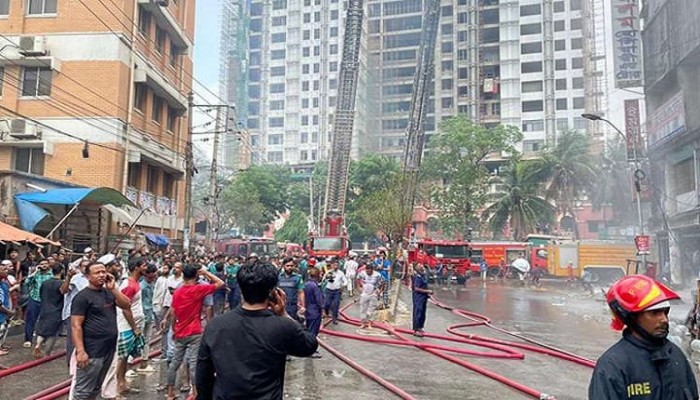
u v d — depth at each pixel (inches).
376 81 3750.0
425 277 518.6
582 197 2365.9
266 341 118.0
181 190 1266.0
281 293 134.0
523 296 1011.9
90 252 411.2
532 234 1788.9
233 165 3467.0
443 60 3467.0
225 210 2198.6
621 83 1023.0
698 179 859.4
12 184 646.5
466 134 1900.8
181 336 262.2
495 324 617.0
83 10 923.4
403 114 3676.2
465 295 1025.5
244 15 4060.0
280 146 3868.1
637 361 102.2
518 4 3186.5
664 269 1025.5
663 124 944.9
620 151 1836.9
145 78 984.3
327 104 3796.8
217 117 1342.3
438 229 2197.3
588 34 3061.0
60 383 290.0
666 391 101.3
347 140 1378.0
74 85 911.0
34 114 907.4
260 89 3969.0
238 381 115.3
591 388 104.3
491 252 1651.1
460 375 348.5
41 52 892.6
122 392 277.9
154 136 1075.3
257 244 1473.9
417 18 3727.9
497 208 1870.1
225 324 120.3
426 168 1964.8
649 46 1002.7
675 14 882.1
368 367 367.6
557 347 465.4
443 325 595.8
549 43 3105.3
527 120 3097.9
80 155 898.1
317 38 3880.4
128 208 911.0
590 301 913.5
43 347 357.7
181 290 265.6
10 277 446.0
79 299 203.8
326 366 370.6
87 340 202.7
